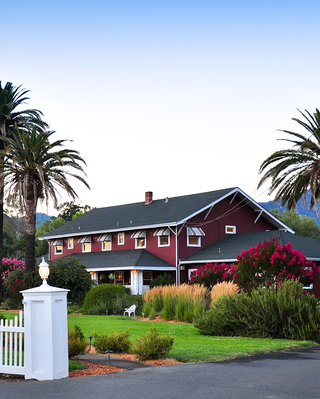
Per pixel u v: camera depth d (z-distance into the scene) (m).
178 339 15.84
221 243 38.94
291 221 75.38
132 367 10.77
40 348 9.69
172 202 43.72
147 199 46.50
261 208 42.50
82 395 7.92
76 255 46.12
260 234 37.94
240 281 21.59
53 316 9.70
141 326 19.92
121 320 23.31
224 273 26.81
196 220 39.44
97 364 11.14
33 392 8.26
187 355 12.24
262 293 17.58
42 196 31.72
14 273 32.78
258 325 16.23
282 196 32.88
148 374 9.75
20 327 9.94
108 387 8.52
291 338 15.79
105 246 44.75
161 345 11.80
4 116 35.31
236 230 41.72
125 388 8.40
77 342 11.64
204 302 22.52
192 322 21.67
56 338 9.69
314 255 32.38
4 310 30.53
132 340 15.02
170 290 24.33
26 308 9.84
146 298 25.94
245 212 42.66
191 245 39.00
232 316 17.02
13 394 8.14
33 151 29.91
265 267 20.84
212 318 17.56
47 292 9.66
